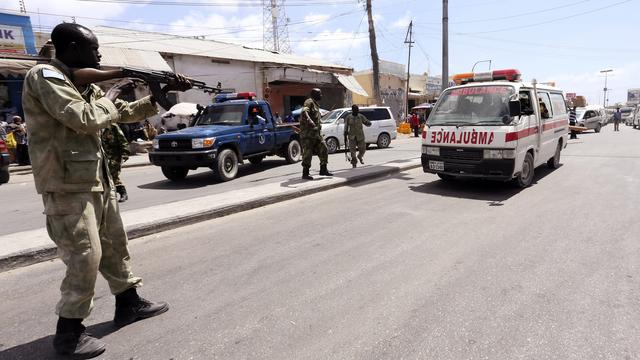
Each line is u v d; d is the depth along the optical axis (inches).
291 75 952.9
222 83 878.4
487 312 122.0
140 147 684.1
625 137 818.8
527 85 313.3
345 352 103.8
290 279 150.2
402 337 110.0
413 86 1673.2
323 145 346.0
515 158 276.4
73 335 104.2
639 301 126.0
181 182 399.9
